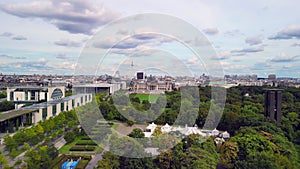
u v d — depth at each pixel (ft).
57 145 159.02
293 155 130.93
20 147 150.10
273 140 140.67
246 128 154.51
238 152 116.98
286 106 222.48
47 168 116.16
